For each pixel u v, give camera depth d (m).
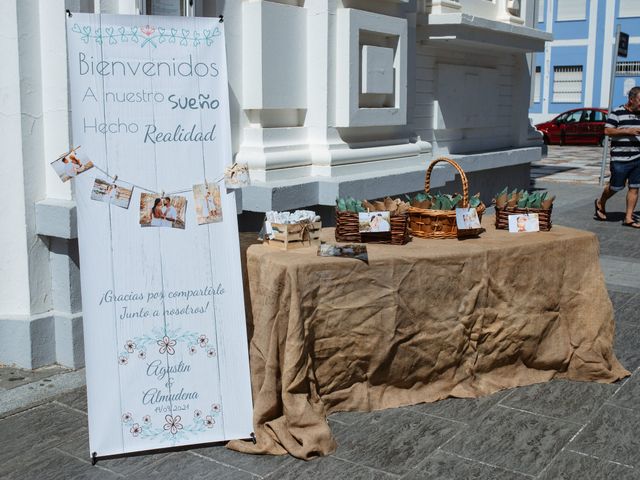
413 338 4.21
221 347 3.79
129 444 3.67
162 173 3.75
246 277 4.13
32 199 4.68
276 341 3.82
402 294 4.11
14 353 4.77
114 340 3.67
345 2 6.43
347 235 4.44
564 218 10.61
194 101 3.80
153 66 3.76
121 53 3.72
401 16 7.21
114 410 3.66
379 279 4.05
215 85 3.83
